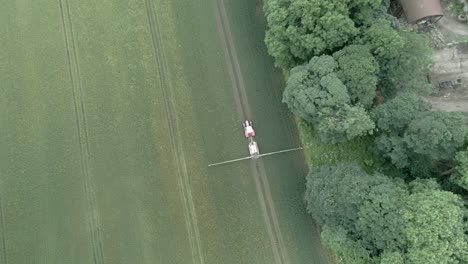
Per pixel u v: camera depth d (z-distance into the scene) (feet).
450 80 158.71
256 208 152.25
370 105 142.31
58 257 147.54
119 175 153.48
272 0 142.51
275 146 156.46
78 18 165.07
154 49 163.53
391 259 122.11
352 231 131.75
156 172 154.10
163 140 156.56
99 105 158.61
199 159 155.33
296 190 153.28
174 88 160.56
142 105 159.02
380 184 127.75
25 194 151.64
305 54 145.07
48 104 158.20
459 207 123.34
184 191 152.97
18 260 146.82
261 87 160.86
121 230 149.89
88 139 155.74
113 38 163.94
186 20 166.40
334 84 131.75
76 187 152.35
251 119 158.51
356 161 151.23
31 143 155.22
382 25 139.74
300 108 136.77
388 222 122.11
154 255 148.36
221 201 152.56
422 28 162.30
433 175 143.43
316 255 148.66
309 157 153.69
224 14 166.81
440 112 129.90
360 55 135.64
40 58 161.58
